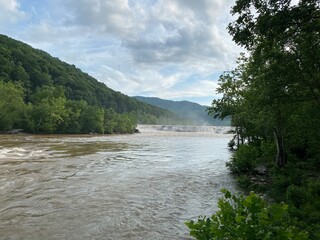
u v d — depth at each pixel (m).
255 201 3.61
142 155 34.41
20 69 125.25
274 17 9.83
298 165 21.52
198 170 24.08
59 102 83.81
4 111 74.00
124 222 11.01
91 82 193.50
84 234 9.73
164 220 11.34
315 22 10.17
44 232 9.84
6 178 18.33
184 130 147.12
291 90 13.95
